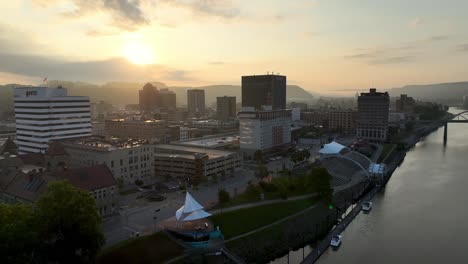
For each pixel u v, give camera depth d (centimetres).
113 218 12950
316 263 11306
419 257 11738
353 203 17412
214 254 10712
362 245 12662
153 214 13438
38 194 12250
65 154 18562
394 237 13338
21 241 7625
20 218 8300
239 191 16775
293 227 13375
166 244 10769
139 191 16725
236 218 12850
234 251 11112
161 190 16875
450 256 11812
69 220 8750
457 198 18150
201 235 11138
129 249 10138
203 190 17150
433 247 12475
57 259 8731
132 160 18412
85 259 8975
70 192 9162
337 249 12319
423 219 15212
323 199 16100
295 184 16925
